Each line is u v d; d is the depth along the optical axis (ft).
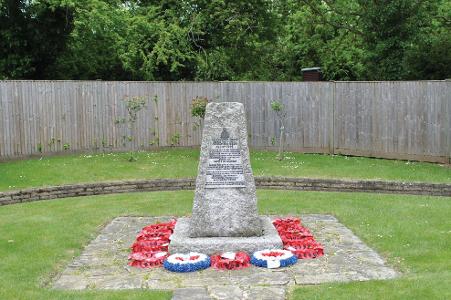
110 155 52.54
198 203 24.26
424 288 18.04
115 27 71.10
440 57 60.95
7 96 48.57
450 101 46.85
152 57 68.64
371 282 19.17
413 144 49.75
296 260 22.13
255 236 24.16
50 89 51.26
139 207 34.09
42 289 18.95
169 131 56.95
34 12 64.39
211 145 24.44
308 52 93.15
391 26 66.39
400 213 30.86
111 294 18.30
